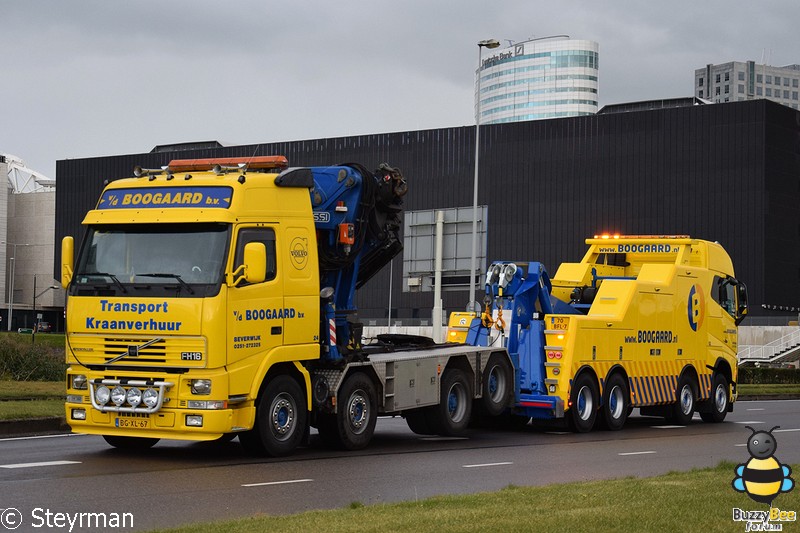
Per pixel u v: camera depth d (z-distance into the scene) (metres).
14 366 29.20
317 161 94.69
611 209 82.44
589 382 21.88
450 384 19.47
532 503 10.61
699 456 17.22
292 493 12.26
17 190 166.88
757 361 66.38
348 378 17.17
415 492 12.55
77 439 18.20
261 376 15.39
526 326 21.72
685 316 24.80
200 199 15.27
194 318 14.76
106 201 15.78
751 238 76.50
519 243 86.50
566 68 194.38
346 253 17.75
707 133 78.69
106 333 15.21
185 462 15.12
